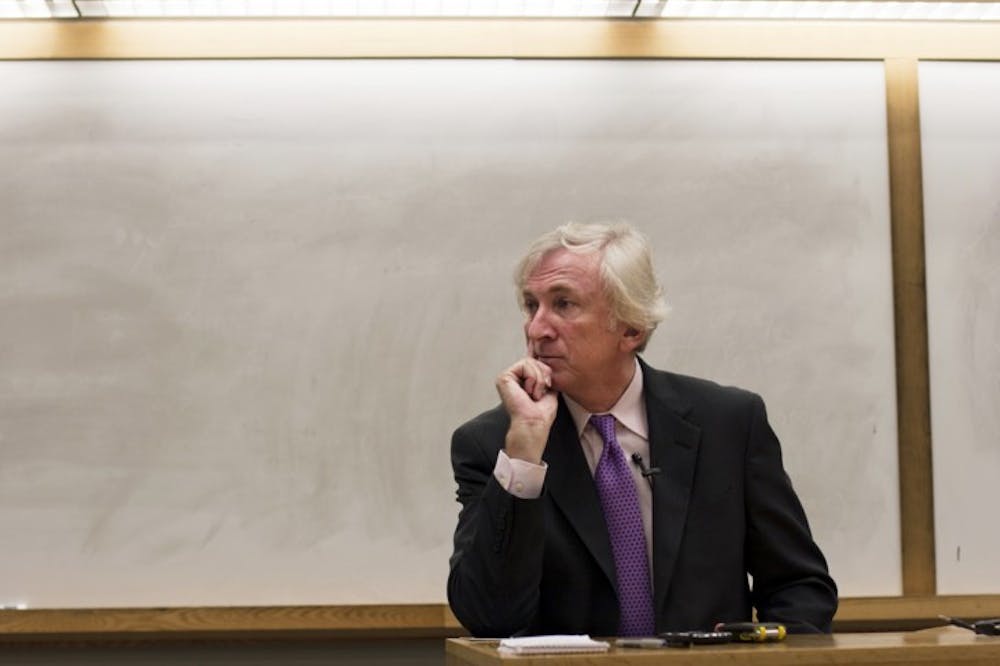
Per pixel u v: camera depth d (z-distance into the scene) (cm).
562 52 831
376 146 825
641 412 494
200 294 811
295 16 823
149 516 794
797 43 840
